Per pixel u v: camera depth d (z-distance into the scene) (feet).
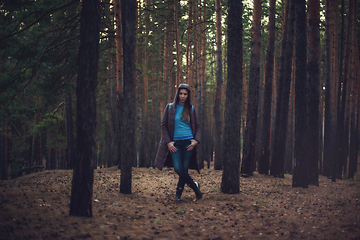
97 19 10.65
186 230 10.36
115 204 13.34
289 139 48.47
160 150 15.37
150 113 73.46
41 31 27.48
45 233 8.42
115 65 39.45
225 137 17.44
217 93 40.40
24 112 31.94
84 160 10.55
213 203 14.61
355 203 14.29
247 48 71.31
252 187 21.53
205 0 51.72
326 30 40.73
